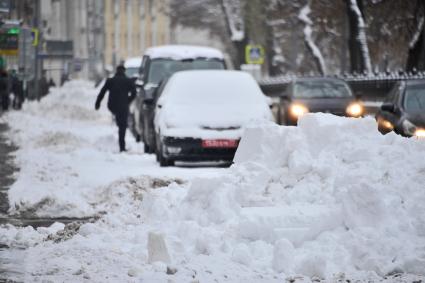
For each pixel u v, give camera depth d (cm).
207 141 4203
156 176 3531
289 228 2136
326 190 2348
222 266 1964
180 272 1895
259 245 2064
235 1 17088
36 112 9550
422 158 2344
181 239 2208
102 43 19050
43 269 1912
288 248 1953
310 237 2138
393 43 10662
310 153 2492
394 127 4300
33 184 3588
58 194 3247
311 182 2397
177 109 4334
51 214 3014
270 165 2505
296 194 2362
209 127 4231
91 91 11881
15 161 4538
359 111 5850
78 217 2977
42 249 2166
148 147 5209
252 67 13075
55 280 1791
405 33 9900
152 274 1869
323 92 6138
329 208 2225
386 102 4712
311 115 2531
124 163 4484
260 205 2348
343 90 6184
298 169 2423
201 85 4484
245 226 2141
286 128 2534
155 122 4522
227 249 2091
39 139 5706
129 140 6234
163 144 4244
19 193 3328
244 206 2350
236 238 2147
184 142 4203
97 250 2114
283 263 1939
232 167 2520
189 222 2230
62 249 2134
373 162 2369
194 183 2381
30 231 2520
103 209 3069
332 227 2155
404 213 2142
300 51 15825
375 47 10769
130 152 5200
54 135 5694
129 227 2444
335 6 10875
